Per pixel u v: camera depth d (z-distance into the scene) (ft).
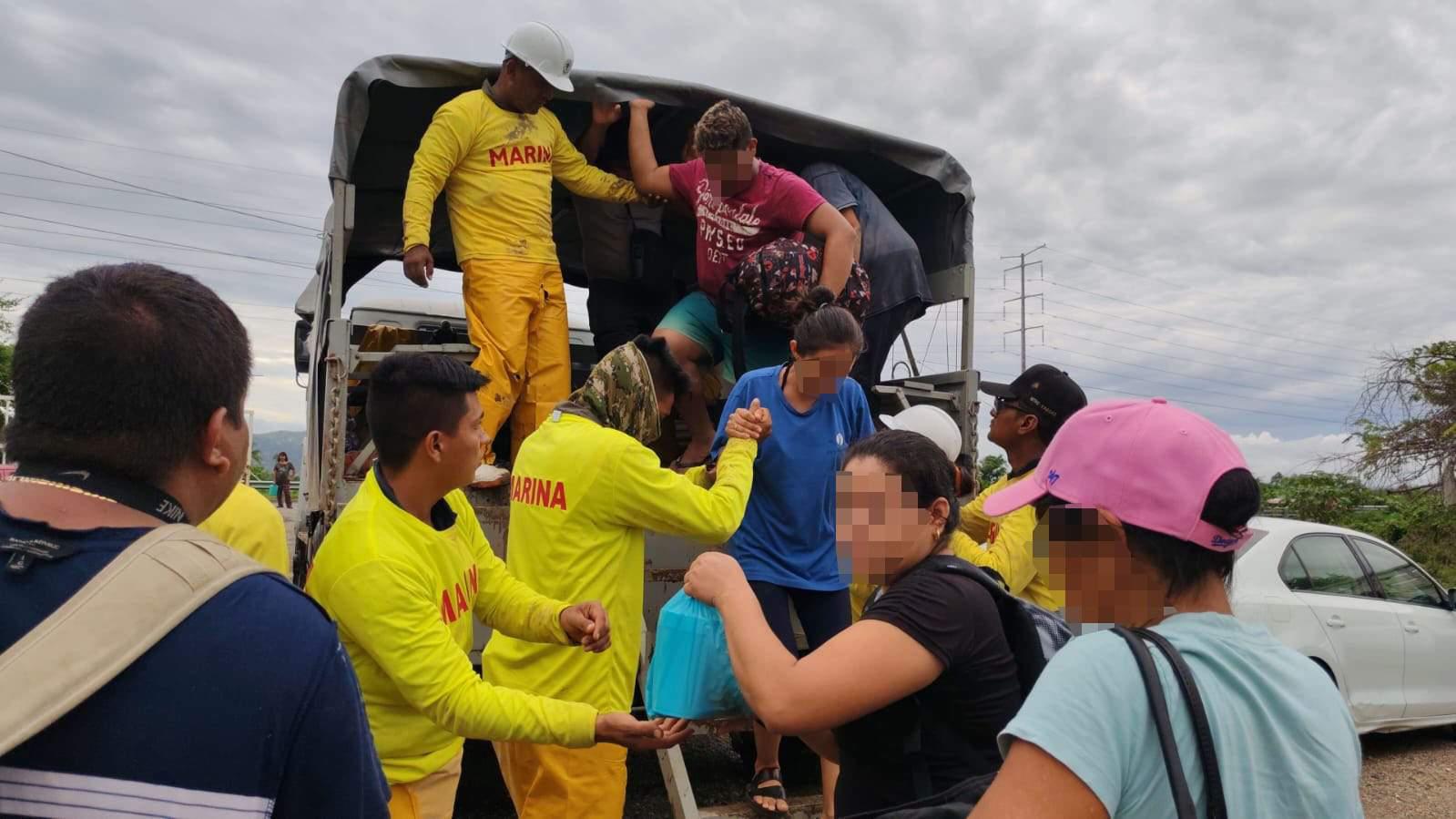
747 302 12.81
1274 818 3.61
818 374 10.17
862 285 13.24
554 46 13.30
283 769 3.41
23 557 3.29
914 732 5.32
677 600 6.24
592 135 15.21
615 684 8.55
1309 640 18.37
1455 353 54.24
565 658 8.36
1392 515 49.88
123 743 3.15
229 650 3.33
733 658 5.34
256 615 3.46
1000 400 10.93
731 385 14.80
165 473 3.63
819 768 15.19
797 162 16.74
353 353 12.11
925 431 12.46
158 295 3.63
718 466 9.38
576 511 8.41
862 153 15.98
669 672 6.12
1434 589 21.22
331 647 3.63
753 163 12.97
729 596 5.66
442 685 6.31
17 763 3.10
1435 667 20.24
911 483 5.60
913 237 17.98
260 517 6.54
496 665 8.81
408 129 15.10
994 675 5.16
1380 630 19.36
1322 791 3.70
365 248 19.95
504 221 13.38
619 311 17.19
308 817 3.49
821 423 10.69
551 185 15.94
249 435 3.99
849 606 11.06
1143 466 4.12
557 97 14.26
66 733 3.12
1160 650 3.82
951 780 5.24
